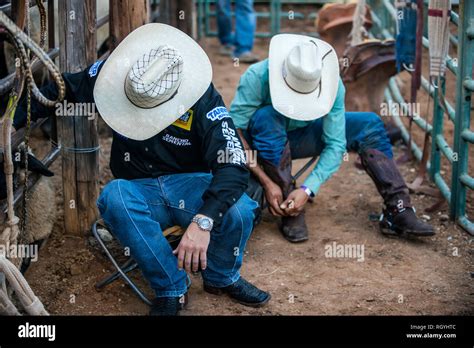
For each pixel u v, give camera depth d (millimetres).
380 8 7254
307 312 3479
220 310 3473
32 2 3773
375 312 3484
